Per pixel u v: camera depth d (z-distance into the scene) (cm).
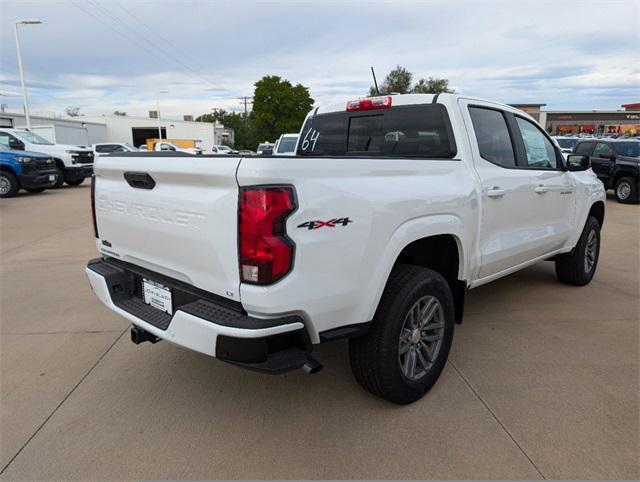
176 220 241
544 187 413
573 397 299
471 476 231
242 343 213
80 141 3547
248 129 8262
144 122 6338
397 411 285
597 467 236
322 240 225
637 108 8644
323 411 286
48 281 552
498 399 297
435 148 347
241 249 212
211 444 256
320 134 432
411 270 283
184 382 321
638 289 520
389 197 256
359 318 251
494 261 361
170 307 262
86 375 330
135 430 268
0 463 241
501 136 379
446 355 310
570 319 428
